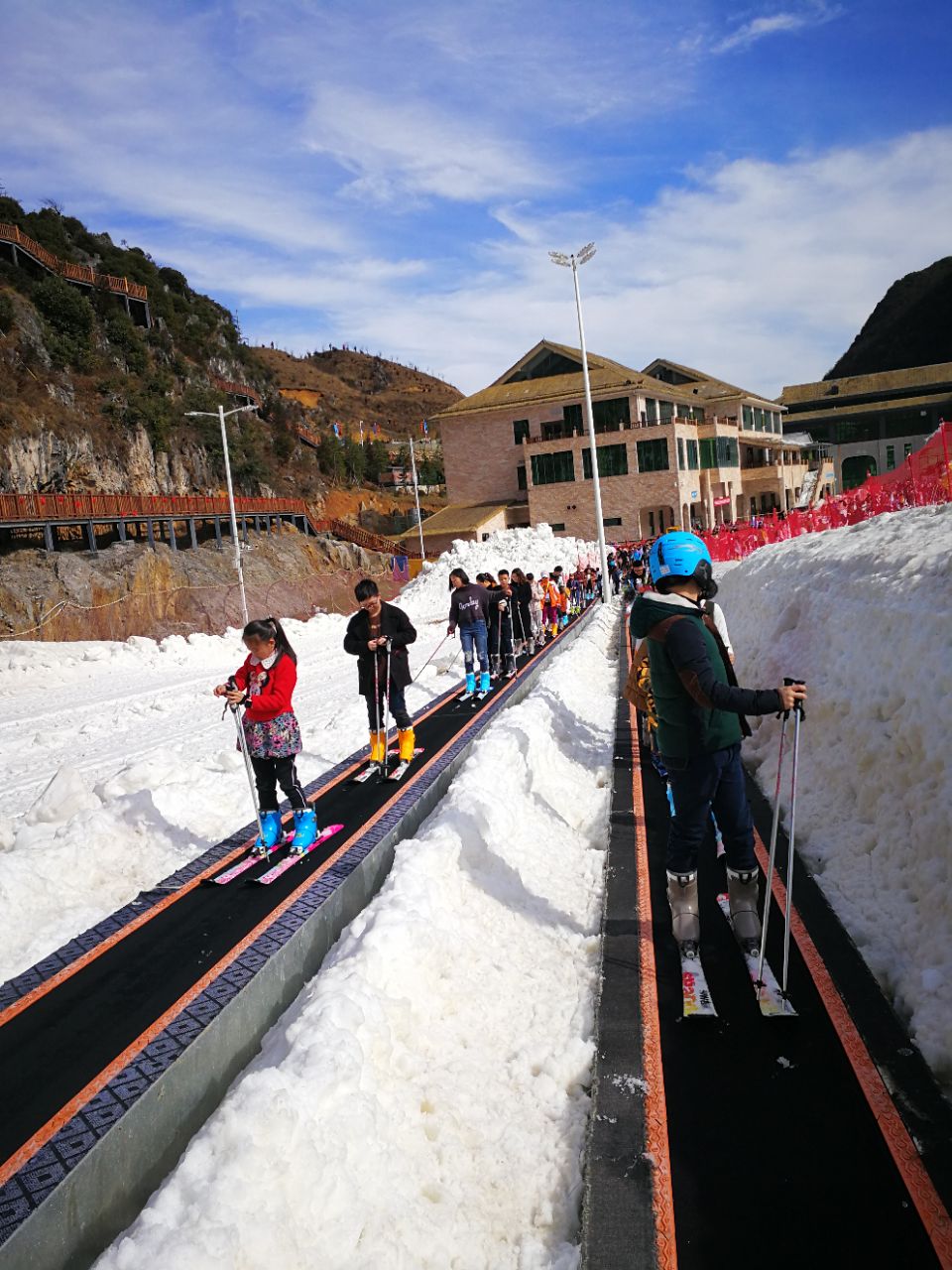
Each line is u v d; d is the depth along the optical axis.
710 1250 2.63
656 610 3.88
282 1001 4.42
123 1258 2.36
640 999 4.01
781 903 4.66
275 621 5.84
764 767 6.84
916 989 3.66
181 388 62.31
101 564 39.22
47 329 51.62
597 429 57.19
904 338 169.00
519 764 7.14
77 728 13.09
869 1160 2.91
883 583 5.97
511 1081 3.60
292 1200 2.67
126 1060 3.51
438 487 100.44
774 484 68.50
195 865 5.93
